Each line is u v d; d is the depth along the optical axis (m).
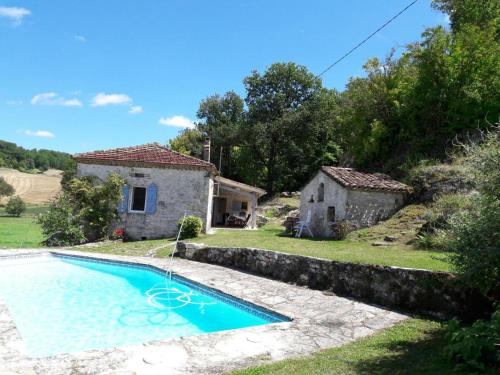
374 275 8.93
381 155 25.39
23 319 8.55
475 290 6.73
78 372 5.02
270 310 8.24
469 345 4.68
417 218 15.65
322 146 44.47
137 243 18.36
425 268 8.24
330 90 45.81
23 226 30.73
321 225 19.00
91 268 13.97
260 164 46.72
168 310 9.48
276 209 35.62
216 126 52.88
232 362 5.45
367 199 17.27
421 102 22.80
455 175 16.86
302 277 10.82
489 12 24.59
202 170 20.33
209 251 14.46
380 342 6.11
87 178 19.61
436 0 26.33
